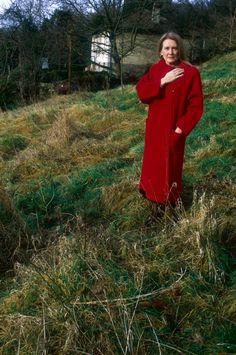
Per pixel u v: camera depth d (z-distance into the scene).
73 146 8.41
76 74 23.36
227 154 6.63
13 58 25.17
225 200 4.87
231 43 24.14
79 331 3.05
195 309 3.33
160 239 4.23
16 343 3.18
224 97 9.87
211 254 3.79
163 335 3.13
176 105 4.45
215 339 3.07
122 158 7.53
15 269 4.31
